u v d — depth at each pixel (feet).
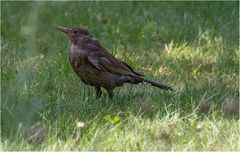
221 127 36.14
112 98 41.19
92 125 35.12
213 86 44.57
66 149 32.04
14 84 38.63
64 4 63.36
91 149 32.32
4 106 35.73
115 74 41.24
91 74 41.01
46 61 48.21
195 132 35.63
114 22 59.93
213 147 33.71
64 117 36.27
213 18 60.95
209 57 52.42
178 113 36.91
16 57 49.01
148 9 63.26
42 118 35.70
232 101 39.65
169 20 60.23
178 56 52.11
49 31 57.72
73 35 41.19
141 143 33.45
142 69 49.16
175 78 47.06
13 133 33.01
